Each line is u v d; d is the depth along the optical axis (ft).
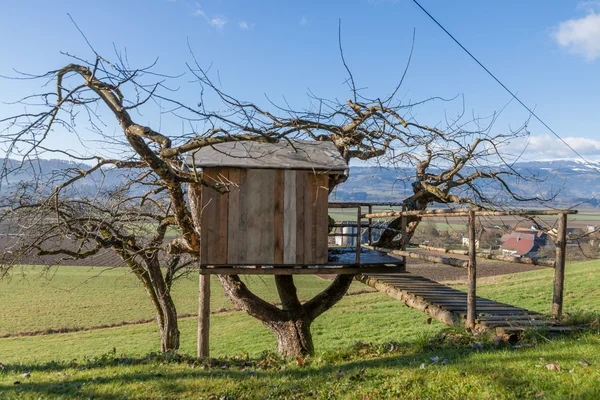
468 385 14.12
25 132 20.03
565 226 20.52
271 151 28.76
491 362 15.97
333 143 33.55
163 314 43.42
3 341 73.41
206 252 26.53
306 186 27.30
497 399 12.86
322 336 67.46
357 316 78.28
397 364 18.31
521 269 124.26
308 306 37.27
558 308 20.74
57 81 23.62
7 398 17.26
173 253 33.60
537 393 12.73
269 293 98.89
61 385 19.49
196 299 99.71
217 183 24.45
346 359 22.54
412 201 37.55
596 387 12.36
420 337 22.48
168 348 42.63
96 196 28.84
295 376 19.31
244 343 67.00
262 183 26.96
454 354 18.22
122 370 22.65
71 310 92.58
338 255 34.94
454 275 113.91
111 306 95.81
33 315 88.99
